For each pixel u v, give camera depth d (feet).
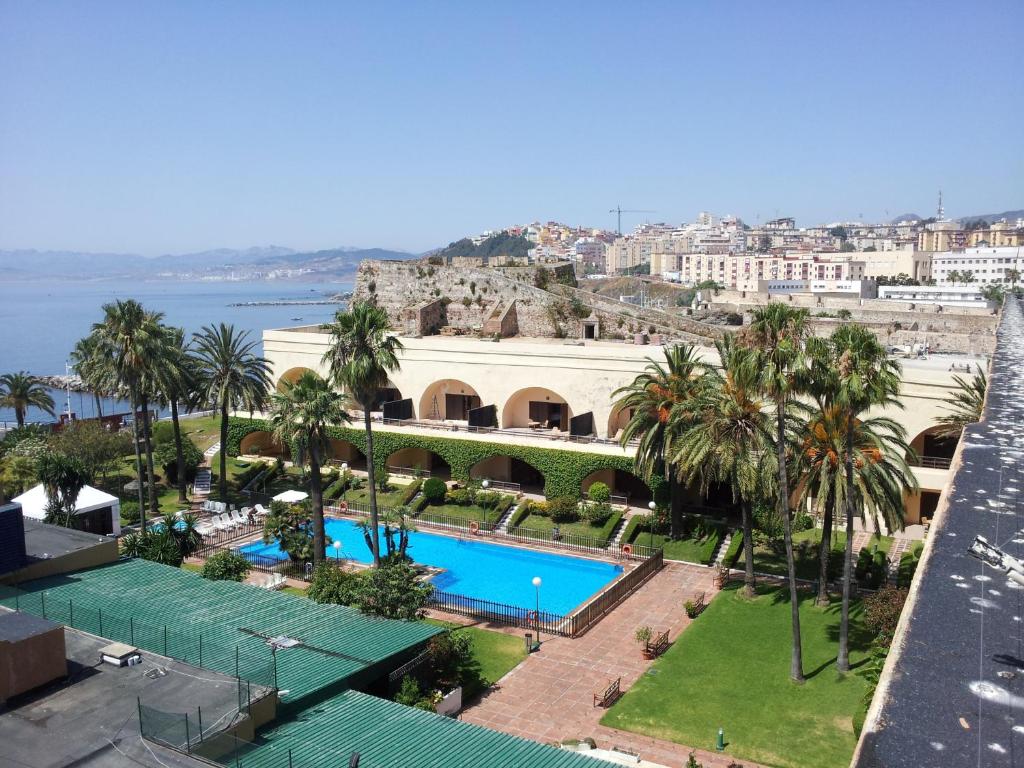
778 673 108.88
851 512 107.24
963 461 70.59
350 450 227.61
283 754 72.13
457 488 193.36
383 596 110.01
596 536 168.04
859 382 100.01
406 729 79.51
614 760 84.02
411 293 257.34
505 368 203.21
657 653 115.85
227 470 217.97
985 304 392.68
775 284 609.01
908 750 33.73
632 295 622.95
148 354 170.81
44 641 77.61
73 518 153.99
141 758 65.46
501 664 114.11
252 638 97.25
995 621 43.83
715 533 160.76
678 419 144.46
